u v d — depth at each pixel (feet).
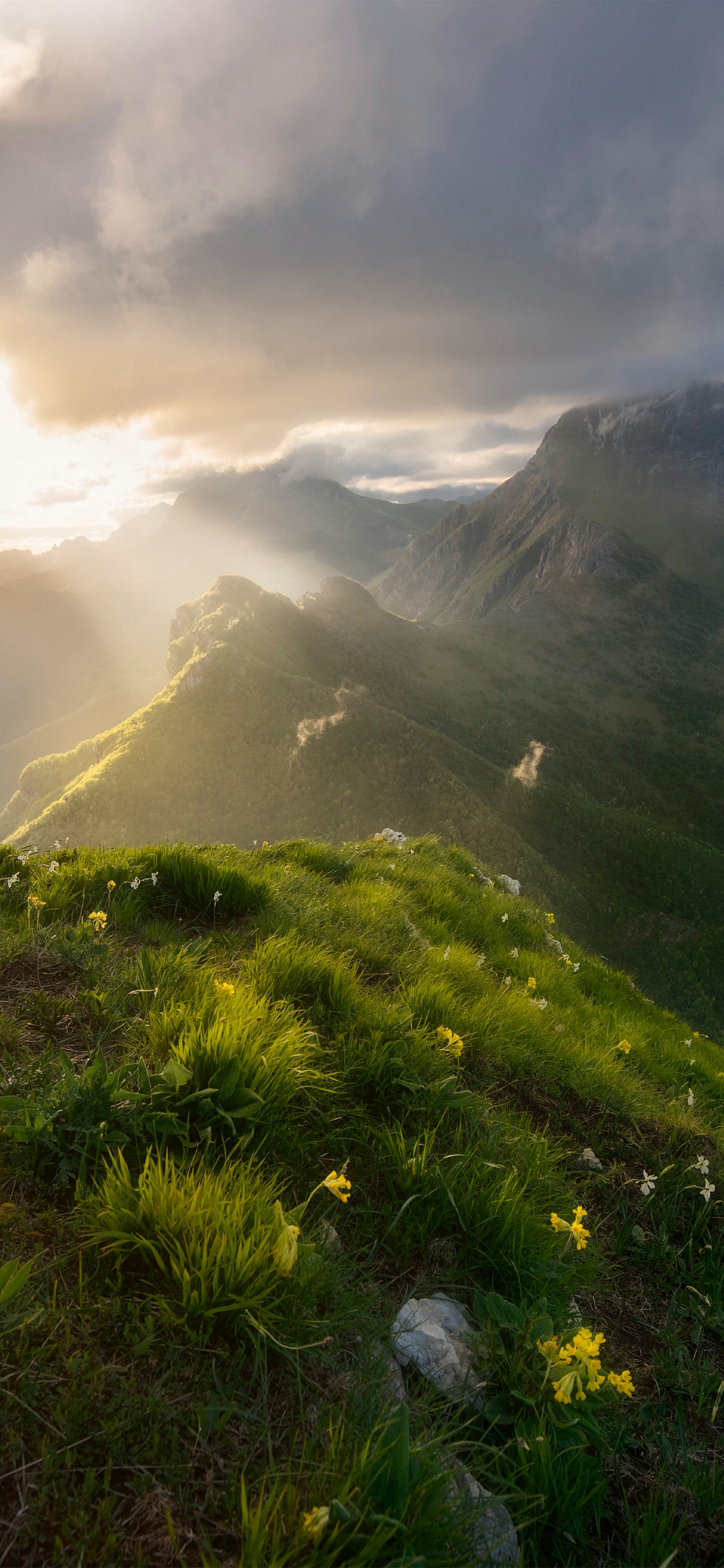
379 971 17.88
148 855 20.29
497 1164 10.39
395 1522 5.01
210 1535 5.13
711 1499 7.32
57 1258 7.04
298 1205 8.82
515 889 42.68
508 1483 6.28
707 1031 501.56
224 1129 9.20
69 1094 8.66
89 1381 5.94
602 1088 16.06
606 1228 11.84
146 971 12.87
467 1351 7.75
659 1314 10.31
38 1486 5.18
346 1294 7.64
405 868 31.58
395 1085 11.87
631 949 566.36
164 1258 7.18
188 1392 6.14
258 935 16.70
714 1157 14.69
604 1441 7.07
